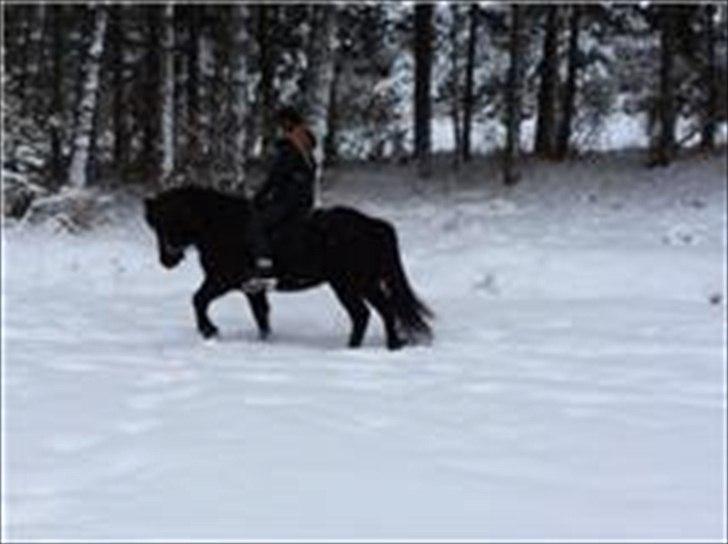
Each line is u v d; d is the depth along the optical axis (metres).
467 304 18.94
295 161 15.66
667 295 19.84
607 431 11.22
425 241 24.56
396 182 33.34
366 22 38.03
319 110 25.77
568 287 20.39
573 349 15.41
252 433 10.94
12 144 28.22
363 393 12.68
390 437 10.89
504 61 40.41
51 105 34.28
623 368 14.21
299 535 8.17
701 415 11.90
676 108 36.25
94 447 10.48
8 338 16.08
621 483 9.57
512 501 9.02
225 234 15.97
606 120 42.88
